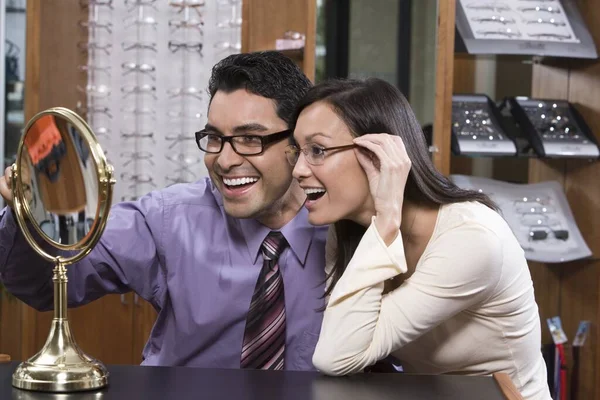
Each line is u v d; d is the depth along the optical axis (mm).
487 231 2113
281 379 1696
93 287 2539
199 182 2738
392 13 4578
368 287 2037
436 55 4484
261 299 2492
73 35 4852
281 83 2318
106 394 1541
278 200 2492
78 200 1655
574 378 4789
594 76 4750
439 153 4465
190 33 4914
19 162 1723
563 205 4754
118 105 4945
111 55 4926
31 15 4660
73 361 1582
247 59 2338
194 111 4945
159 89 4965
